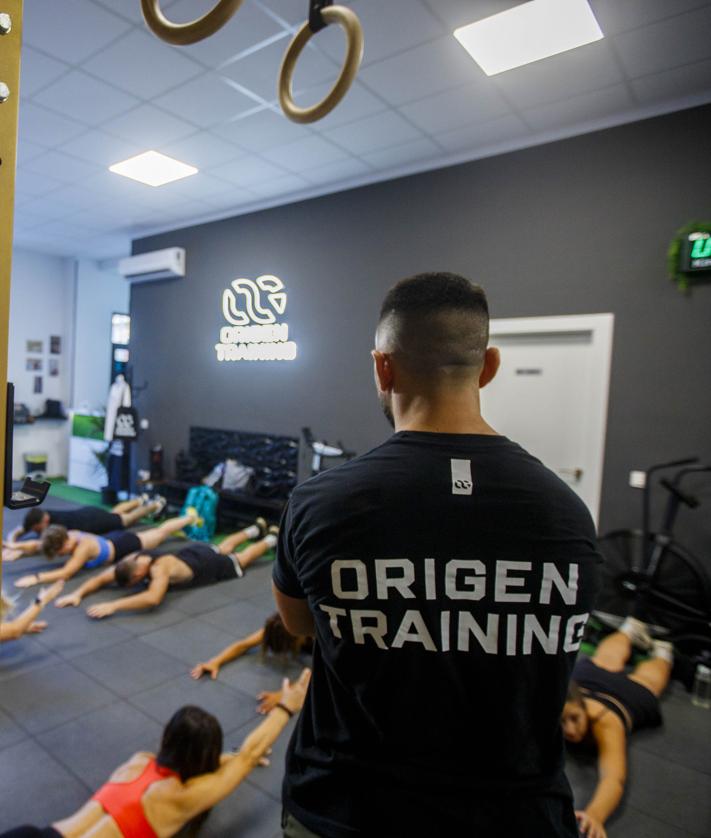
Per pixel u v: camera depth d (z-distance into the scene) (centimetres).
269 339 540
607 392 353
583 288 362
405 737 60
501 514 60
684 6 250
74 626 314
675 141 330
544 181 378
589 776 207
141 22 277
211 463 591
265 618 338
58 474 805
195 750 161
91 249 755
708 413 320
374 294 466
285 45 291
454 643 59
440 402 69
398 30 273
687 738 235
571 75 308
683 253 323
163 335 648
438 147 405
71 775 192
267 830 174
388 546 60
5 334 62
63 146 426
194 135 402
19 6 60
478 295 72
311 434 505
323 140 402
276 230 536
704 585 299
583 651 321
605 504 354
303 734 70
